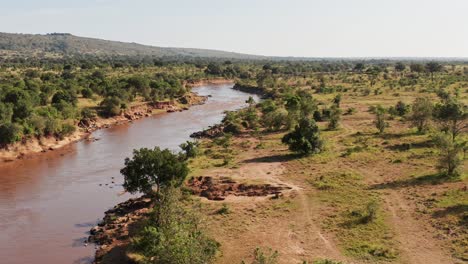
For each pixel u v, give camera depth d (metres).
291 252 41.84
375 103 137.88
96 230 50.72
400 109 113.38
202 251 37.09
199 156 81.38
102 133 112.50
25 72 197.75
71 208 58.72
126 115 133.88
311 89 185.88
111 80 169.38
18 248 46.97
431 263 38.62
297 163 72.62
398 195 54.88
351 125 105.12
